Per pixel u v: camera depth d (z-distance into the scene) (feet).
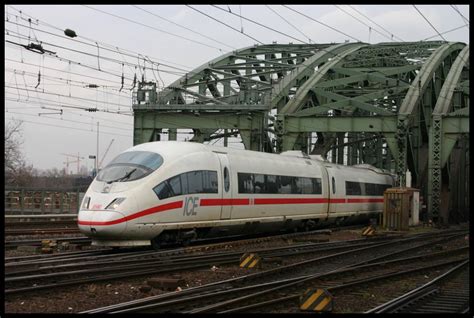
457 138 144.66
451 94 158.61
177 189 70.03
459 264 61.36
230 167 81.30
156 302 37.27
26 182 249.96
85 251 66.64
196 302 37.70
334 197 115.44
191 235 73.77
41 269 47.80
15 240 76.48
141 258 58.39
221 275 51.26
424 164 174.50
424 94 174.70
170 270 50.57
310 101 171.42
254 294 39.70
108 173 67.72
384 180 152.35
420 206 160.45
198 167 74.33
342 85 184.55
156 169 68.54
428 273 58.08
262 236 98.53
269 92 149.59
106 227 62.54
